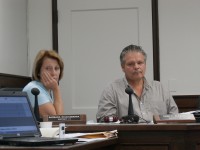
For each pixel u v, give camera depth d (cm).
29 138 173
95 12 468
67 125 230
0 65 383
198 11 452
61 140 165
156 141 225
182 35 453
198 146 224
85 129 227
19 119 185
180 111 425
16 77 410
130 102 264
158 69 453
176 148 223
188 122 240
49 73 309
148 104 320
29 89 294
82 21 470
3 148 151
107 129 226
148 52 457
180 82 449
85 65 465
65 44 470
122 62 327
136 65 319
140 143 226
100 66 462
